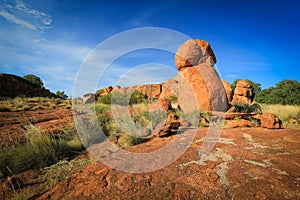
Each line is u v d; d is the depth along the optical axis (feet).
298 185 4.97
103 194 4.89
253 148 8.77
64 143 10.85
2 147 9.80
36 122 18.07
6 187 6.42
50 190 5.36
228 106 27.17
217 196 4.59
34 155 8.87
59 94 92.22
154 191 4.93
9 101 41.91
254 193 4.65
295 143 9.66
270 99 59.21
